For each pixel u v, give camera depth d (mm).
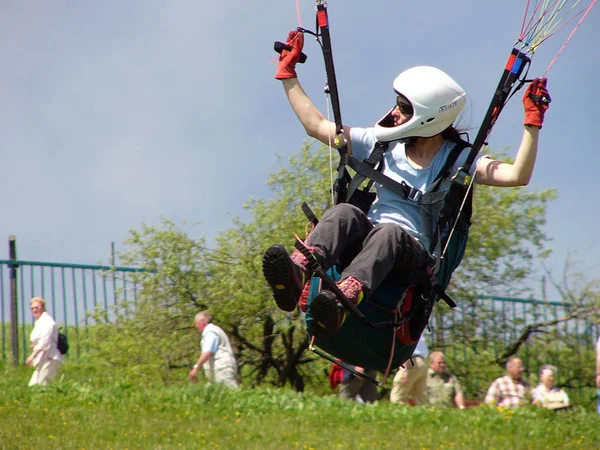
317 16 15102
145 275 38750
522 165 13977
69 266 44062
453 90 14422
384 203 14648
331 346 14633
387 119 14914
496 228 39188
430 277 13953
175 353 38219
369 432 25328
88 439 23625
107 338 38969
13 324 43062
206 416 27016
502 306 40156
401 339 14531
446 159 14656
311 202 38750
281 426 25578
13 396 29547
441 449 23406
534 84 13977
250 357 38906
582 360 40000
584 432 26359
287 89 15609
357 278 12992
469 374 38906
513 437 25172
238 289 37000
